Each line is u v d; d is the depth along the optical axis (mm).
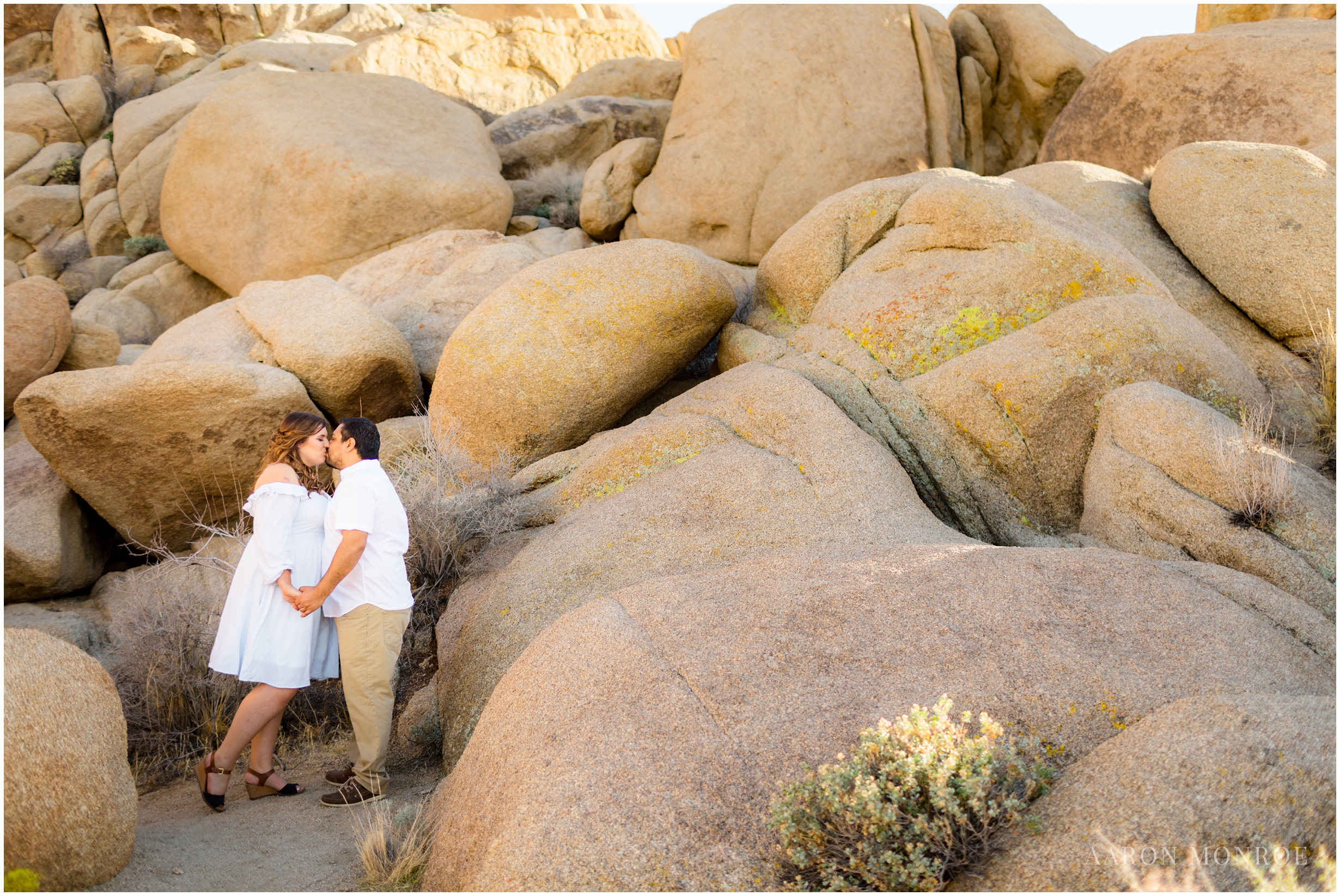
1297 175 6230
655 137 14688
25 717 2840
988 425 5543
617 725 3023
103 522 7703
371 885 3119
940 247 6352
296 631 4031
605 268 6762
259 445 6992
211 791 3912
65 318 9219
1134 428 4875
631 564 4801
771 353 6664
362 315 7578
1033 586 3623
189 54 20734
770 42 11242
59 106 18547
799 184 10875
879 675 3158
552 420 6578
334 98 12969
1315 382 5762
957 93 12219
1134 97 9516
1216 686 3080
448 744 4238
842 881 2486
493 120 17094
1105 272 5961
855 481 5031
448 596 5430
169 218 13188
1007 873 2426
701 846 2654
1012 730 2926
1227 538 4246
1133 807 2453
